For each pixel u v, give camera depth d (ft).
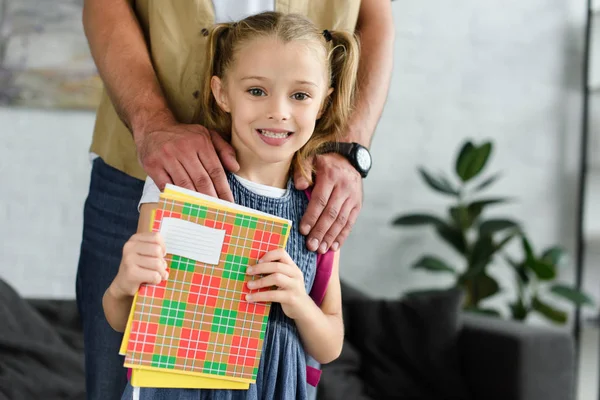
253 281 3.44
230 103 3.65
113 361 4.34
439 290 10.61
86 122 11.12
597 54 12.32
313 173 3.97
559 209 12.44
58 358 8.27
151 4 4.14
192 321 3.38
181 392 3.44
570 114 12.42
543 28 12.34
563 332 8.87
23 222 10.99
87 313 4.48
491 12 12.21
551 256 11.26
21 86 10.85
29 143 10.97
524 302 12.21
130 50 4.10
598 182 12.51
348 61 3.94
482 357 9.04
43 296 11.04
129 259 3.27
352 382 9.15
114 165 4.33
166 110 3.84
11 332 8.26
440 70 12.12
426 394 9.22
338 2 4.36
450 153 12.16
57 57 10.93
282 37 3.53
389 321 9.57
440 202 12.16
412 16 12.04
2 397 7.54
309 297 3.64
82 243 4.58
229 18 4.11
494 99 12.25
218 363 3.43
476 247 11.12
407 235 12.12
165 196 3.31
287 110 3.52
